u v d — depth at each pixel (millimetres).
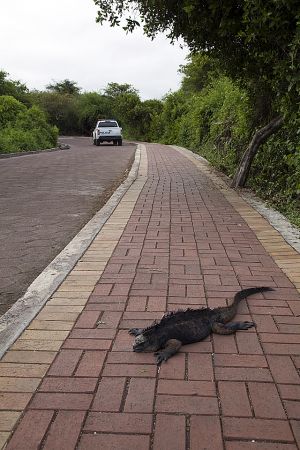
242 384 3127
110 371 3293
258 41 8492
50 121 69875
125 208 9156
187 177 13969
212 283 5004
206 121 23953
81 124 71000
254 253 6094
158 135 44125
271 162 11008
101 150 29719
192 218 8234
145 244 6539
